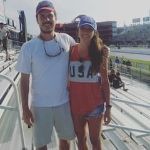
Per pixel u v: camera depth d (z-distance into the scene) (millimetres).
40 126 1531
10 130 2367
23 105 1501
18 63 1473
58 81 1480
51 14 1423
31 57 1454
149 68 7105
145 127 2951
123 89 5773
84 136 1610
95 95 1527
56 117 1539
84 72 1503
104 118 1577
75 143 2066
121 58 8836
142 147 2375
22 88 1489
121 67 8297
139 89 5984
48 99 1489
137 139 2500
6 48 6426
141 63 7617
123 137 2523
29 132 2320
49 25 1427
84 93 1522
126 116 3289
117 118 3203
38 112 1513
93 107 1528
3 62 6016
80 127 1583
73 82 1526
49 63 1452
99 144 1604
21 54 1461
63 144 1636
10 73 4617
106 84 1531
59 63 1468
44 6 1427
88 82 1513
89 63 1488
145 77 7250
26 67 1461
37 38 1466
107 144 2369
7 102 2957
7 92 3354
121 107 3602
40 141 1558
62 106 1525
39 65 1450
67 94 1546
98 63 1472
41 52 1444
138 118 3248
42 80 1466
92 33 1451
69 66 1516
